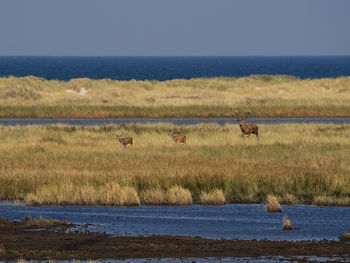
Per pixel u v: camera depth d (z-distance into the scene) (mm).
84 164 86812
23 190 73688
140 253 45656
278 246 48500
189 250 46719
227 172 78750
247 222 59250
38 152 99625
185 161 88500
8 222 58406
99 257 44375
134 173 78250
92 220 60094
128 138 107375
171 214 63281
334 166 83000
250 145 106750
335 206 68062
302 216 62375
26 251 46094
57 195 69625
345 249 47406
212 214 63406
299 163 86062
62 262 42844
